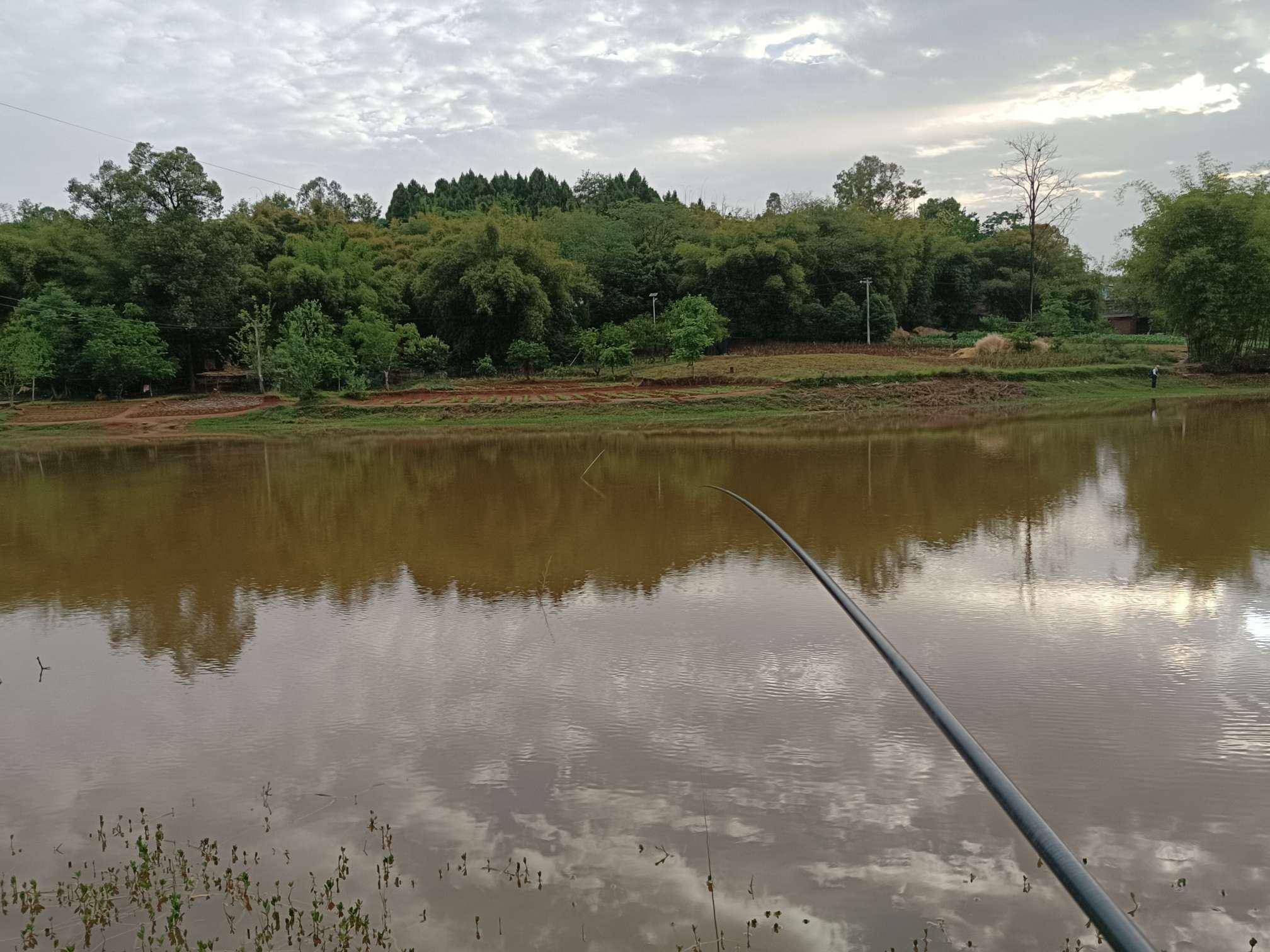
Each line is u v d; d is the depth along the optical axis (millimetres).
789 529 15141
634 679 8484
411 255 66312
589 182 106688
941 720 1569
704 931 4801
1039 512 15883
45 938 4945
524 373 53531
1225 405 37375
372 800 6395
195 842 5934
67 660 9711
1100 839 5516
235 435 39250
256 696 8477
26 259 51375
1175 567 11727
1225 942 4559
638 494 19578
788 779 6430
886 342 64250
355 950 4758
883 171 91500
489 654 9359
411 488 21734
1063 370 45094
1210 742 6754
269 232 63375
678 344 47750
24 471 28422
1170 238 46906
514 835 5852
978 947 4598
